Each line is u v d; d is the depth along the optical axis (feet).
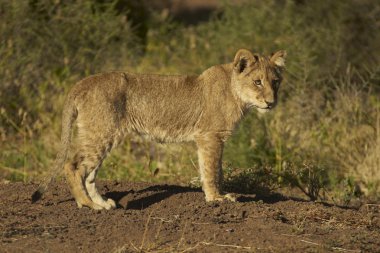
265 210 36.68
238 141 51.88
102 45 63.05
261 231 33.42
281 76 40.98
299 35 64.23
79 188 37.19
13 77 57.67
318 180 47.11
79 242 31.63
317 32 65.92
